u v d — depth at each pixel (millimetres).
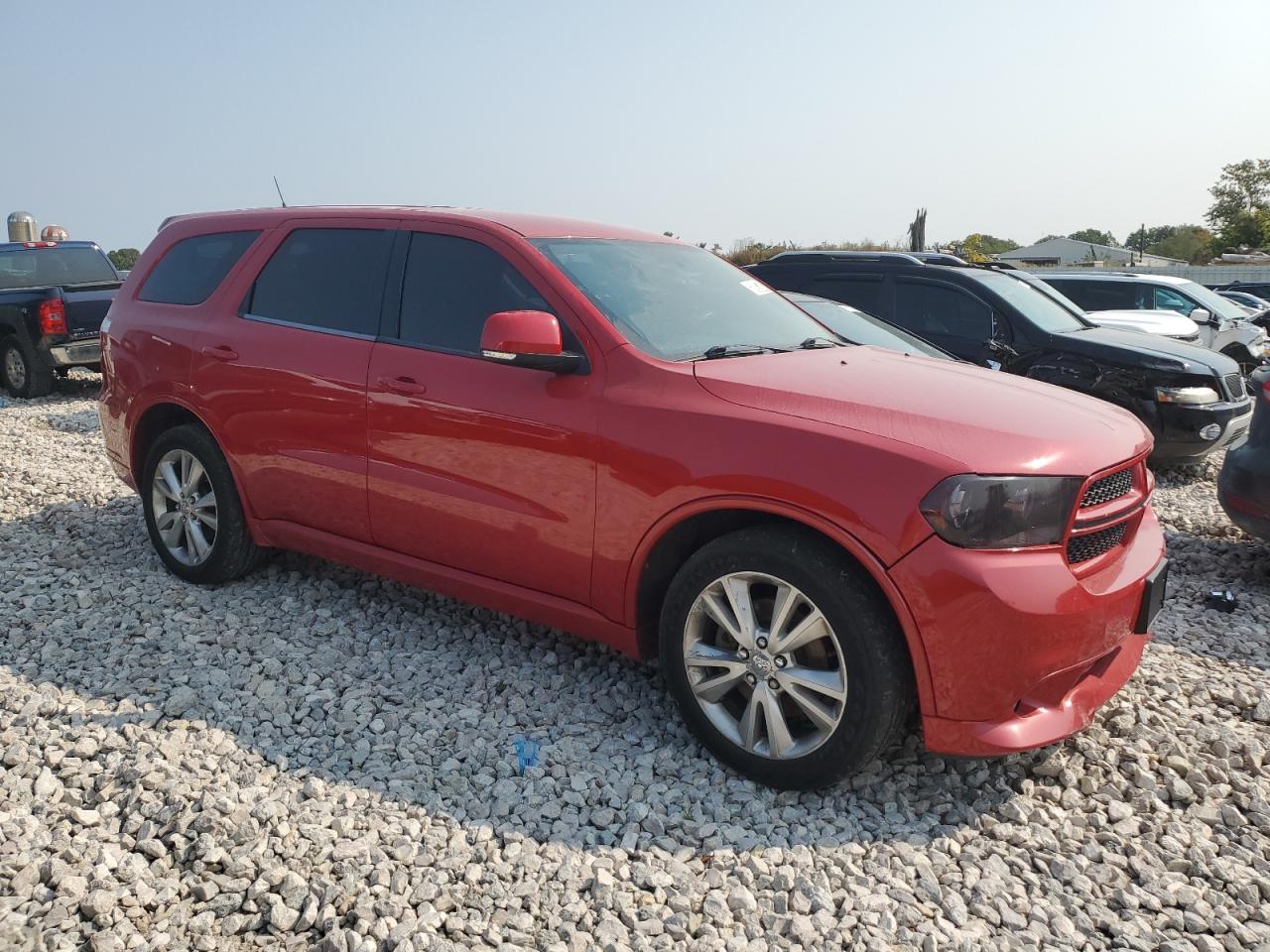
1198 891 2684
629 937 2449
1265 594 5141
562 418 3352
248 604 4445
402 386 3752
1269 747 3455
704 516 3168
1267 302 27203
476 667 3879
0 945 2328
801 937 2463
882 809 3049
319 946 2363
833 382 3244
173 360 4562
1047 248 94125
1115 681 3123
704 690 3172
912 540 2715
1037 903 2611
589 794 3047
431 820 2889
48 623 4199
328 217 4297
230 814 2832
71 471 7109
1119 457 3035
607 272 3760
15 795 2908
